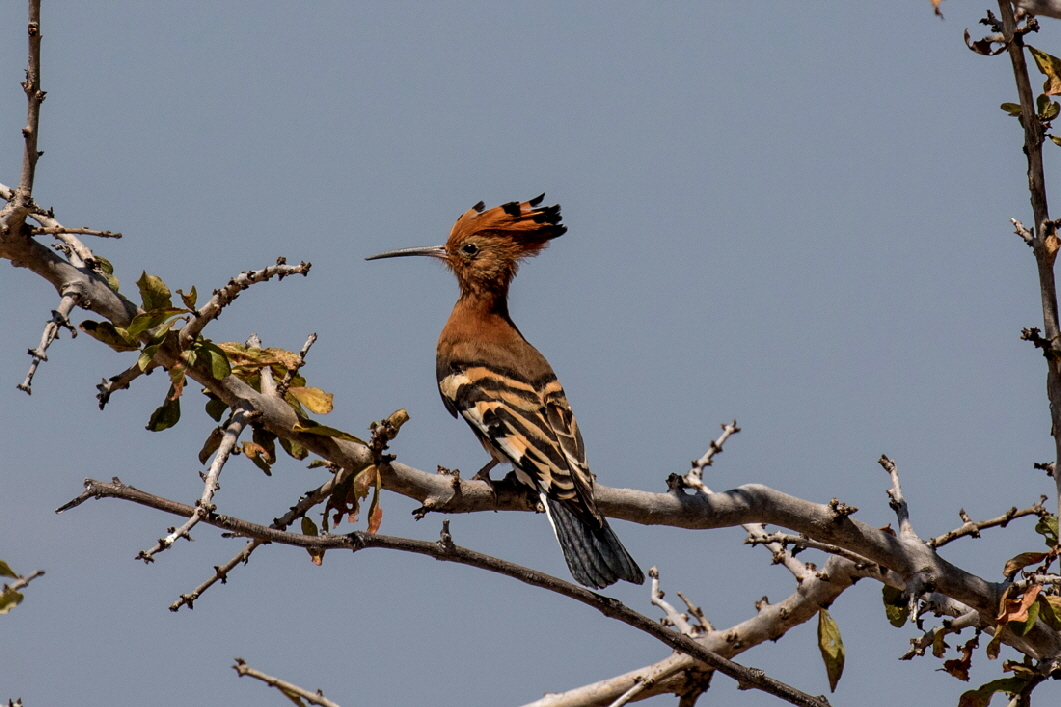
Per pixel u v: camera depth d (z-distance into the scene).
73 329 9.21
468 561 8.61
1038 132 10.48
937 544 11.46
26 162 9.48
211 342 9.95
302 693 10.44
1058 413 10.38
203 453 10.76
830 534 11.32
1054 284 10.37
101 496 7.71
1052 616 10.37
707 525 11.27
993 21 10.70
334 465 10.57
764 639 12.80
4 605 7.77
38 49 9.42
